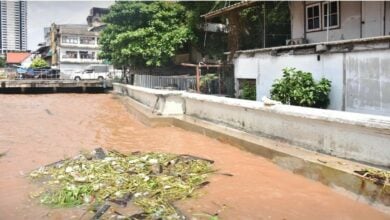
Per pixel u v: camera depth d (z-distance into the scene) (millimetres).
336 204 5758
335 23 14617
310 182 6711
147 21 25516
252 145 8797
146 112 15625
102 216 5418
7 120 17031
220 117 11680
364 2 13422
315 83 11305
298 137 7941
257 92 14445
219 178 7137
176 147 10141
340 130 6770
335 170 6176
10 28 123375
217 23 25797
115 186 6562
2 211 5789
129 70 30703
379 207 5395
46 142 11641
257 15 20531
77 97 31953
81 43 60938
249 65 14992
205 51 26766
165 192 6312
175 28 25203
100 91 38312
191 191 6391
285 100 11656
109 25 28250
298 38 16172
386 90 9273
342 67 10555
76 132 13617
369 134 6133
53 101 27750
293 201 5941
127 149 10250
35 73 44781
